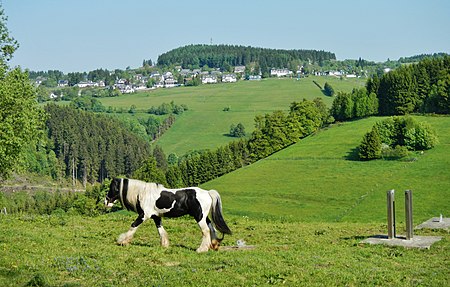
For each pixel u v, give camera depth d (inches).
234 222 1151.0
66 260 659.4
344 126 5625.0
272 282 597.6
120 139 7465.6
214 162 5177.2
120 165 7121.1
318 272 642.8
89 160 6948.8
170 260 702.5
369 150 4347.9
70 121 7244.1
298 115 5708.7
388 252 781.3
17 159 1524.4
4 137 1424.7
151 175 4815.5
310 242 871.7
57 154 6973.4
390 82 5802.2
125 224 1056.8
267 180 4207.7
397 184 3659.0
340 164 4387.3
